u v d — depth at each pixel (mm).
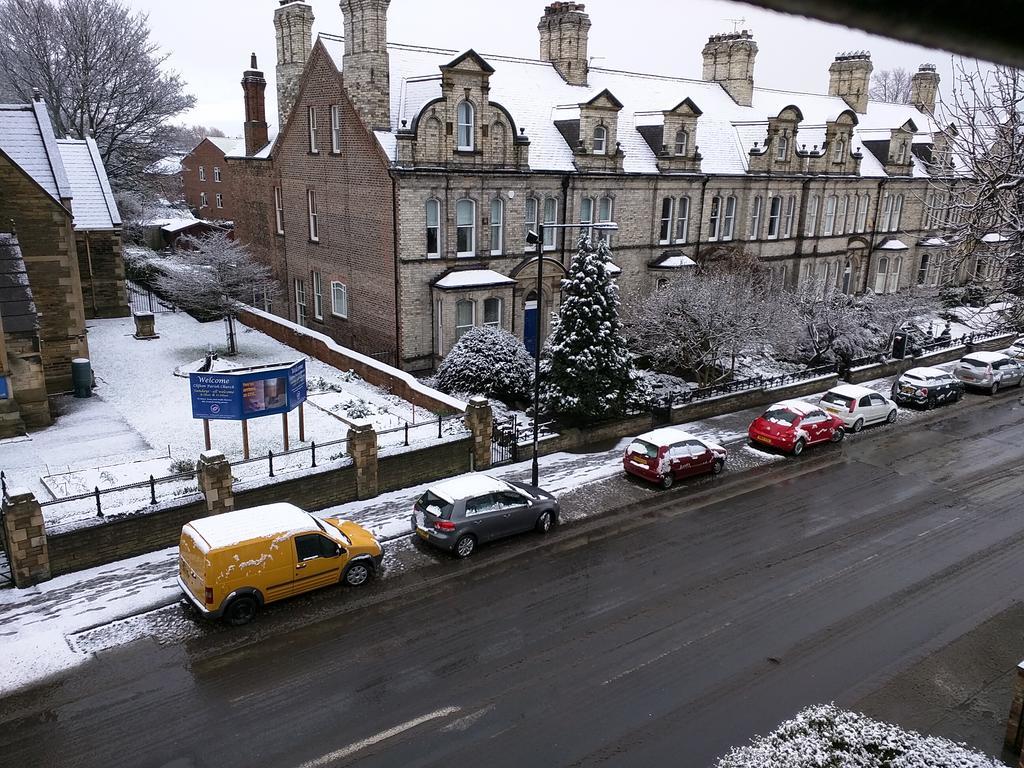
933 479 25266
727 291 32781
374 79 30500
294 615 16234
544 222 34938
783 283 42344
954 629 16359
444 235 31938
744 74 48094
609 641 15570
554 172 34188
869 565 19141
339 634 15602
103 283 39969
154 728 12844
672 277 37000
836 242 47906
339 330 36562
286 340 36031
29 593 16578
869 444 28750
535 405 22609
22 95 53625
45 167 29031
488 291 32531
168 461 22156
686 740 12773
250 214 42562
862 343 37906
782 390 33438
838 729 12352
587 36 39969
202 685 13938
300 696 13695
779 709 13617
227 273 35719
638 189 37781
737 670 14734
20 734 12664
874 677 14656
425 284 31984
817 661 15102
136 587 16922
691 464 24203
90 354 33281
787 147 43312
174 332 37500
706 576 18375
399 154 29984
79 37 51906
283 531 16156
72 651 14766
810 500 23250
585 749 12531
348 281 34969
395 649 15133
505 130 32531
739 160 42531
